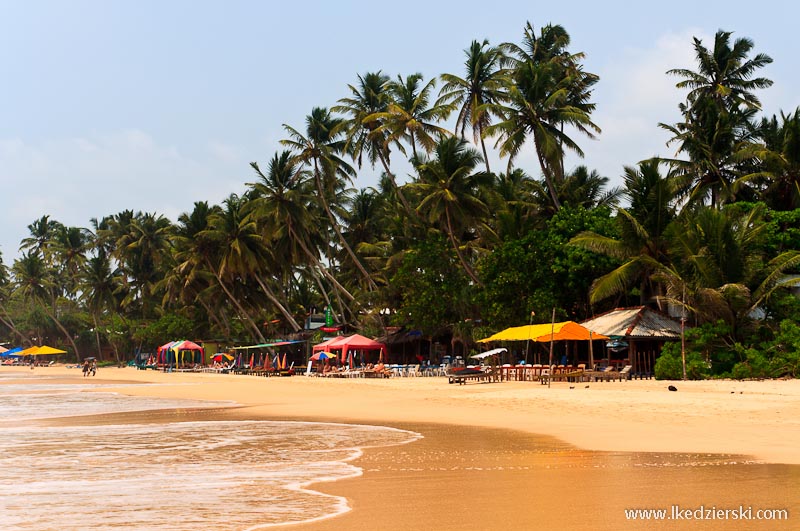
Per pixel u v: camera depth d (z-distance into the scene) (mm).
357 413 24438
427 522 8086
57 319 121938
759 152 47625
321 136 66438
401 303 62344
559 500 9117
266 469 12570
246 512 8945
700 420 18812
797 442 14547
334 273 80562
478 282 52219
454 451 14477
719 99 56125
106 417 24203
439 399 29062
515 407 24469
